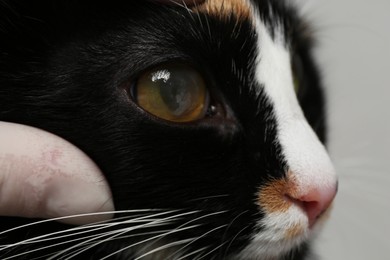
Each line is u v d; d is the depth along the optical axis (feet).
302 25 0.98
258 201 0.80
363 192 1.00
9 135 0.78
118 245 0.82
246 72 0.81
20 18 0.80
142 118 0.79
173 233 0.81
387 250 1.14
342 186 0.99
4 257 0.82
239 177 0.80
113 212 0.79
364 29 1.15
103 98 0.79
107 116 0.79
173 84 0.79
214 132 0.80
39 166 0.77
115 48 0.79
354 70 1.19
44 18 0.80
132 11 0.80
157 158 0.79
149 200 0.80
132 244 0.81
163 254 0.83
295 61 0.93
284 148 0.81
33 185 0.78
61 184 0.78
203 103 0.81
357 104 1.17
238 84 0.81
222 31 0.80
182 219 0.80
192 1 0.80
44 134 0.79
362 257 1.14
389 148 1.14
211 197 0.80
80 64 0.79
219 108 0.81
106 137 0.79
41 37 0.80
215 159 0.80
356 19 1.19
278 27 0.86
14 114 0.80
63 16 0.80
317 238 0.94
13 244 0.80
